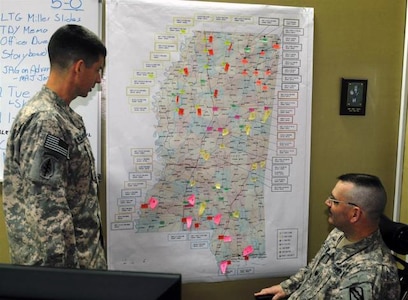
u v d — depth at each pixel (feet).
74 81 4.85
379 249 5.08
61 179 4.47
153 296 2.10
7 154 4.74
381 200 5.10
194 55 6.42
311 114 6.95
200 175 6.60
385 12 7.05
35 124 4.44
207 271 6.77
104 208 6.40
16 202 4.71
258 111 6.71
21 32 5.95
